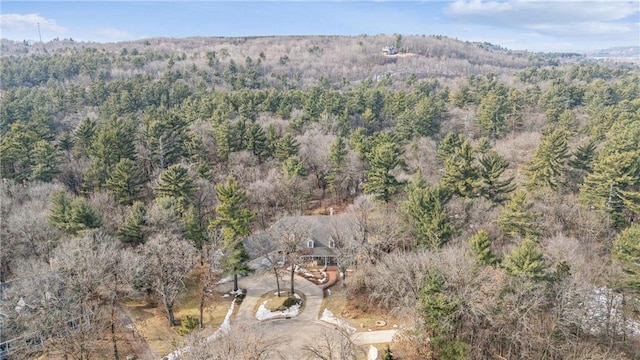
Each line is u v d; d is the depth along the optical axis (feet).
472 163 201.26
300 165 220.23
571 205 182.80
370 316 149.89
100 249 141.28
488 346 115.85
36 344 128.88
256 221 207.41
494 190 188.34
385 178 186.60
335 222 185.06
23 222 159.74
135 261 138.72
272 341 136.46
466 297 109.70
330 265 187.73
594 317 122.11
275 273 164.76
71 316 129.18
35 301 128.26
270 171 231.71
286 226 183.62
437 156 242.37
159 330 144.77
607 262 147.02
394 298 141.18
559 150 199.93
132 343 137.59
